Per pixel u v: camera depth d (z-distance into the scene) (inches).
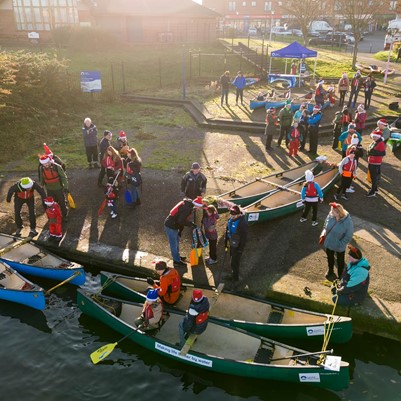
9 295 360.2
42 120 788.0
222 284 348.2
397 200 498.3
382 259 386.9
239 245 344.8
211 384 291.1
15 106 764.0
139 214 477.4
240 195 493.0
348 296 317.4
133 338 319.3
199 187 433.1
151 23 1640.0
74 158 641.0
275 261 388.8
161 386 288.8
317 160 557.6
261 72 1237.1
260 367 279.4
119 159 487.2
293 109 822.5
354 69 1227.9
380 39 2167.8
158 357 312.2
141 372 299.7
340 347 315.9
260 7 2847.0
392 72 1159.0
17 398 276.7
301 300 339.0
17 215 437.4
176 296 339.0
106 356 307.6
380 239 419.2
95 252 408.2
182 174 578.2
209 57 1392.7
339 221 338.6
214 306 337.7
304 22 1318.9
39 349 318.0
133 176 466.9
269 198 484.4
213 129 784.3
